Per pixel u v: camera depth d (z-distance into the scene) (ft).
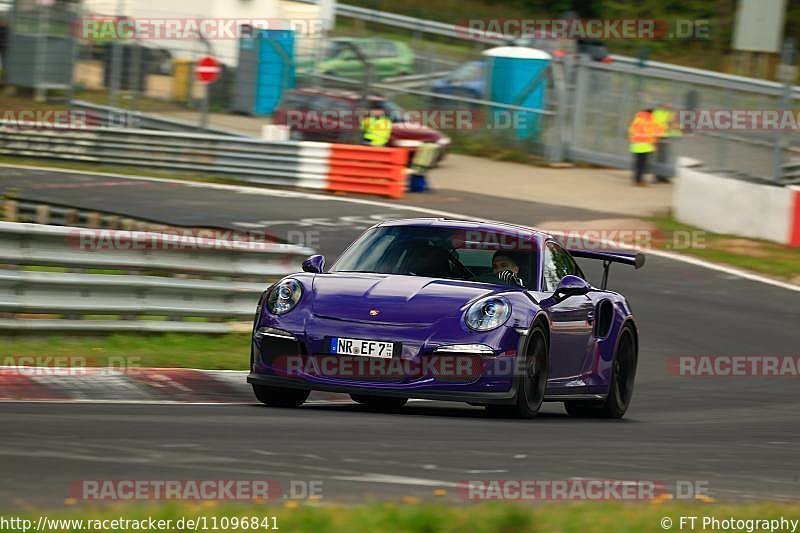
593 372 107.34
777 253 231.30
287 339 90.53
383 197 277.64
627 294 192.44
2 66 362.94
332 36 367.86
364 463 65.26
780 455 85.20
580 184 314.96
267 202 257.96
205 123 325.01
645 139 313.53
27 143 307.37
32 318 113.80
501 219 257.55
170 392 98.63
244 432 74.59
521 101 350.84
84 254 116.98
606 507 54.90
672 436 93.71
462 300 91.81
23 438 66.18
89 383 97.45
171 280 125.18
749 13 362.94
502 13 543.80
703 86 308.81
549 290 101.50
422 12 538.88
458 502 56.18
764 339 171.32
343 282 95.09
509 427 87.76
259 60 341.21
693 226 256.32
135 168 298.35
